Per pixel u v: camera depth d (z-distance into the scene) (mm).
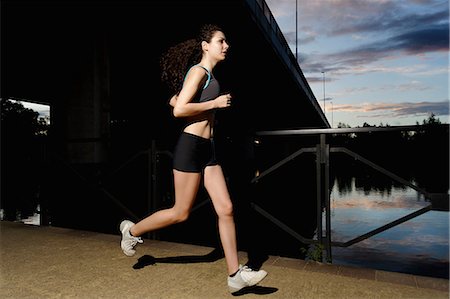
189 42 1968
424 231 9656
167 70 2027
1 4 9250
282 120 43000
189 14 12156
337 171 49531
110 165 5535
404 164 52500
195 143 1834
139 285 1960
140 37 14188
